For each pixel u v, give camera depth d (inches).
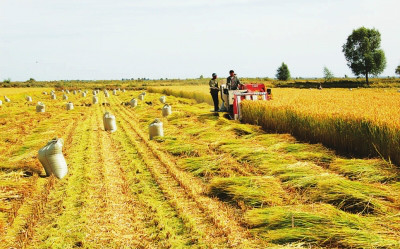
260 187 250.4
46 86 3809.1
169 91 1622.8
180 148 407.8
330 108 433.7
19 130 633.6
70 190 281.0
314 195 235.0
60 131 605.6
